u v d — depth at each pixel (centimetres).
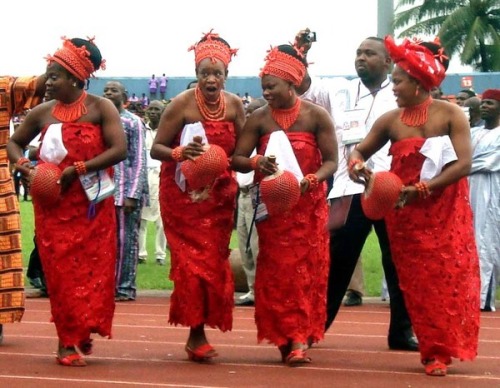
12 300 855
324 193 808
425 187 746
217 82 791
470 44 4975
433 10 5194
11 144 803
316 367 794
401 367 799
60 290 779
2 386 709
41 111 795
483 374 774
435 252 756
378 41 927
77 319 778
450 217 759
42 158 785
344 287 903
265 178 775
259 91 3338
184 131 795
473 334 762
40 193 764
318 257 802
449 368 799
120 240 1248
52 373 756
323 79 955
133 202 1238
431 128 762
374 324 1065
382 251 888
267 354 855
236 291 1348
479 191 1235
